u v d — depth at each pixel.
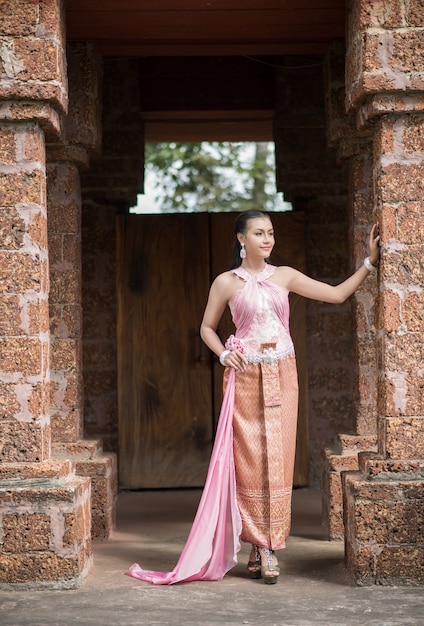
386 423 5.29
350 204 7.06
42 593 5.04
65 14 6.00
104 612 4.66
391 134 5.33
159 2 6.11
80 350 7.01
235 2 6.11
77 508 5.19
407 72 5.23
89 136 6.84
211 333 5.65
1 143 5.27
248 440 5.45
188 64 9.12
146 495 8.90
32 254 5.23
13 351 5.21
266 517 5.39
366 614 4.59
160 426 9.08
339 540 6.62
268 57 9.09
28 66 5.18
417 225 5.31
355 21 5.43
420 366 5.29
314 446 9.12
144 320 9.09
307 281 5.62
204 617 4.55
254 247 5.58
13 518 5.09
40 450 5.21
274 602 4.87
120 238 9.06
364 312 6.81
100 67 7.23
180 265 9.12
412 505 5.16
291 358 5.58
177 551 6.30
